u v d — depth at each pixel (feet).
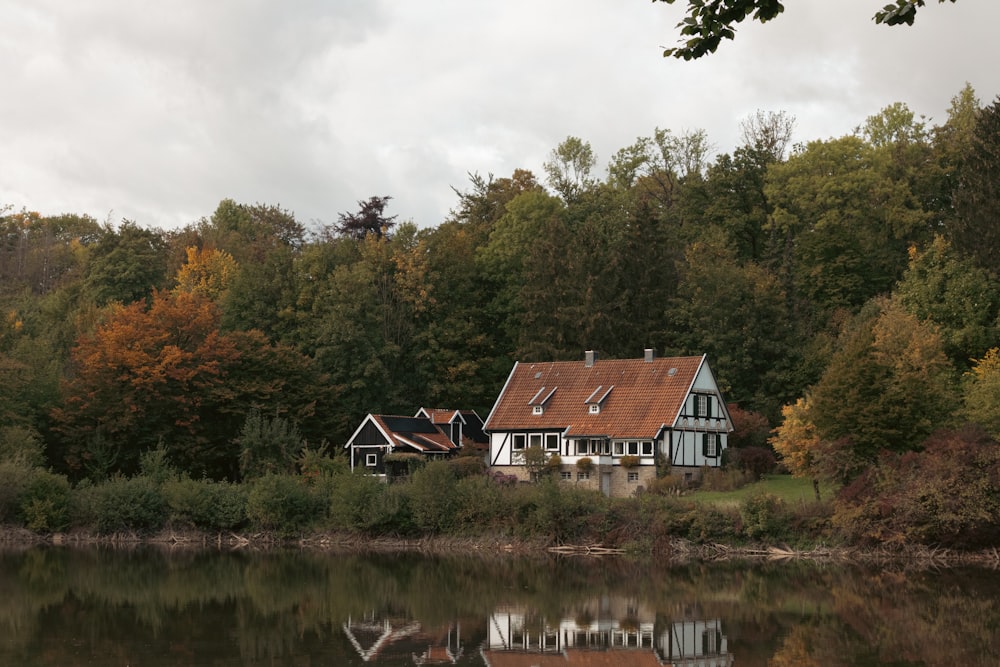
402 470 230.27
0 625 110.42
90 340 232.32
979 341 208.85
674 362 228.63
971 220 215.92
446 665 91.56
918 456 158.30
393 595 131.34
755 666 91.30
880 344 192.85
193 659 92.79
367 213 353.51
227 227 402.11
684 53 41.86
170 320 234.38
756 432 233.14
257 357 238.68
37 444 213.87
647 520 171.73
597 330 257.14
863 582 137.49
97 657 93.45
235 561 166.71
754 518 164.66
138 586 139.74
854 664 91.45
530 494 180.96
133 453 223.71
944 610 116.78
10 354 243.81
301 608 121.49
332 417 245.86
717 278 255.29
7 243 419.33
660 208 316.40
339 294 263.08
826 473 166.91
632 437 216.54
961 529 153.48
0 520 193.77
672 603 123.85
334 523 189.16
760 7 41.06
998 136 216.95
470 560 166.61
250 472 210.38
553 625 110.42
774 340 248.11
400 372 266.16
